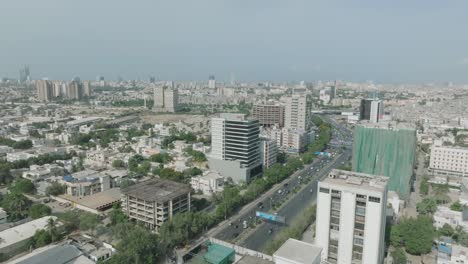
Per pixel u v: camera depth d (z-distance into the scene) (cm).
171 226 19612
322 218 16625
